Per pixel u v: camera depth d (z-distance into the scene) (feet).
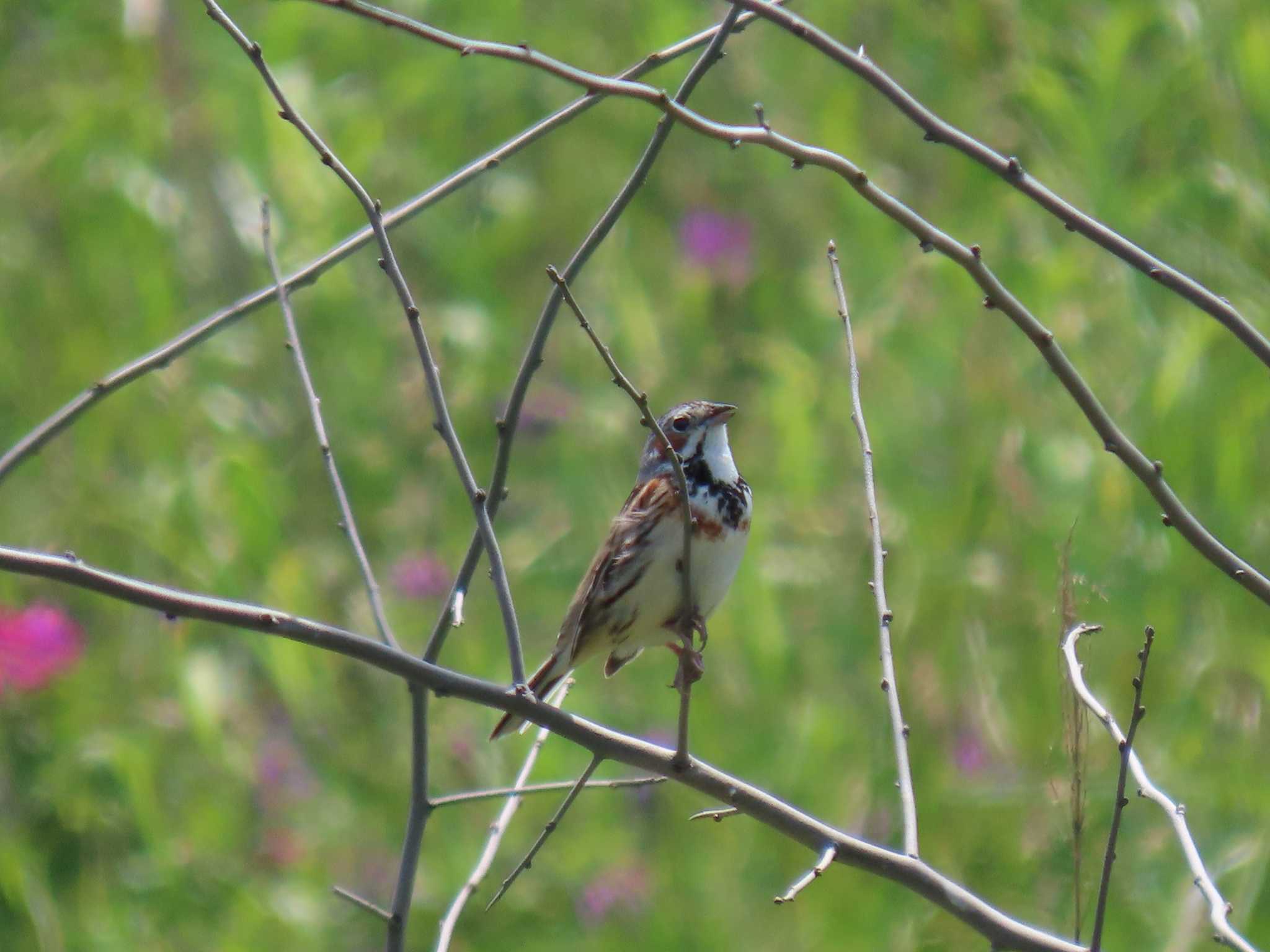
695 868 42.50
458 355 46.21
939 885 19.52
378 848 43.83
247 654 43.62
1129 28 38.40
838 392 41.04
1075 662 19.51
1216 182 36.81
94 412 40.75
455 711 45.32
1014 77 40.57
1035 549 37.45
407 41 46.47
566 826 43.75
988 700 37.99
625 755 20.38
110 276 41.55
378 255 46.50
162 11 44.65
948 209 41.86
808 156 19.13
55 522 40.86
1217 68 37.37
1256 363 35.47
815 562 41.32
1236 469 35.22
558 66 18.30
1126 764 18.25
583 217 47.98
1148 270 19.84
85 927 37.24
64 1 43.62
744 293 46.34
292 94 43.37
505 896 43.11
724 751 41.22
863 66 19.48
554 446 46.37
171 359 24.25
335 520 45.93
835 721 40.06
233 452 41.37
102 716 39.86
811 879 18.81
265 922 40.16
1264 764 35.32
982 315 39.42
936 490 39.27
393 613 45.52
